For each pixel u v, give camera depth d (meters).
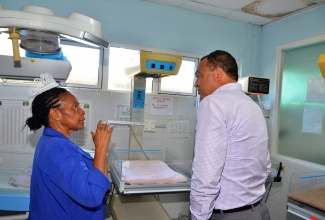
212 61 1.25
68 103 1.01
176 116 2.61
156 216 1.97
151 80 2.58
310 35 2.37
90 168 0.93
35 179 0.93
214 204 1.12
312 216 1.62
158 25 2.49
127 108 2.43
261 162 1.18
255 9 2.47
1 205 1.38
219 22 2.74
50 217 0.90
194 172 1.08
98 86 2.38
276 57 2.71
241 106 1.13
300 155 2.49
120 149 2.37
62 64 1.71
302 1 2.23
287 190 2.51
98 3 2.27
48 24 1.11
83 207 0.95
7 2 2.02
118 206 2.11
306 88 2.46
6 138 2.10
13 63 1.63
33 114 1.01
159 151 2.50
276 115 2.71
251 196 1.17
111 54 2.41
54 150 0.88
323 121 2.29
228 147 1.13
